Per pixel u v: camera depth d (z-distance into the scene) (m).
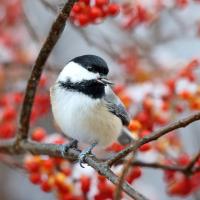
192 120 6.10
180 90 9.24
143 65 11.27
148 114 9.11
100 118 8.51
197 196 11.09
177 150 9.50
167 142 9.34
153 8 10.17
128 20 10.20
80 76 8.48
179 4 10.31
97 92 8.49
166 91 9.38
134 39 12.12
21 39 12.30
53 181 8.62
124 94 9.48
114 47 12.11
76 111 8.38
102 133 8.62
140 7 9.91
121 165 8.42
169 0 10.34
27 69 11.52
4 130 10.05
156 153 9.18
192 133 12.92
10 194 13.44
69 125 8.56
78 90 8.45
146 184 12.59
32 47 12.14
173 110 9.37
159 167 8.59
